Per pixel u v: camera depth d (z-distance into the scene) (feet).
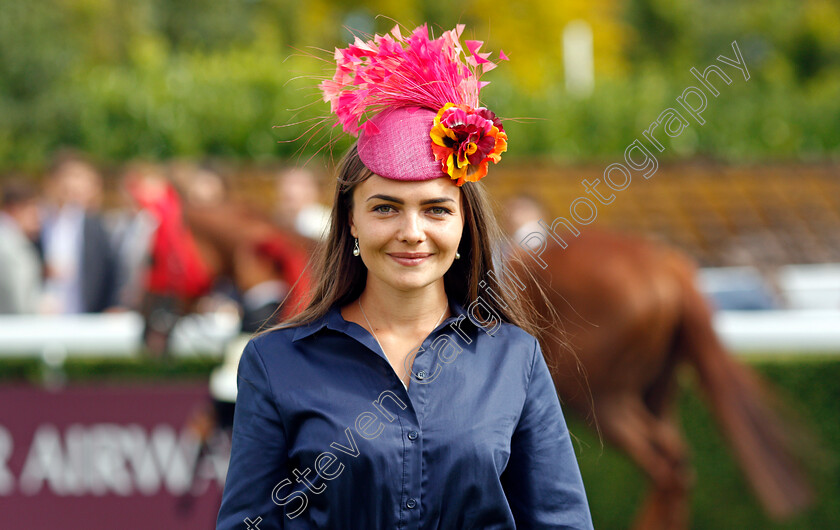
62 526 13.51
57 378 14.51
